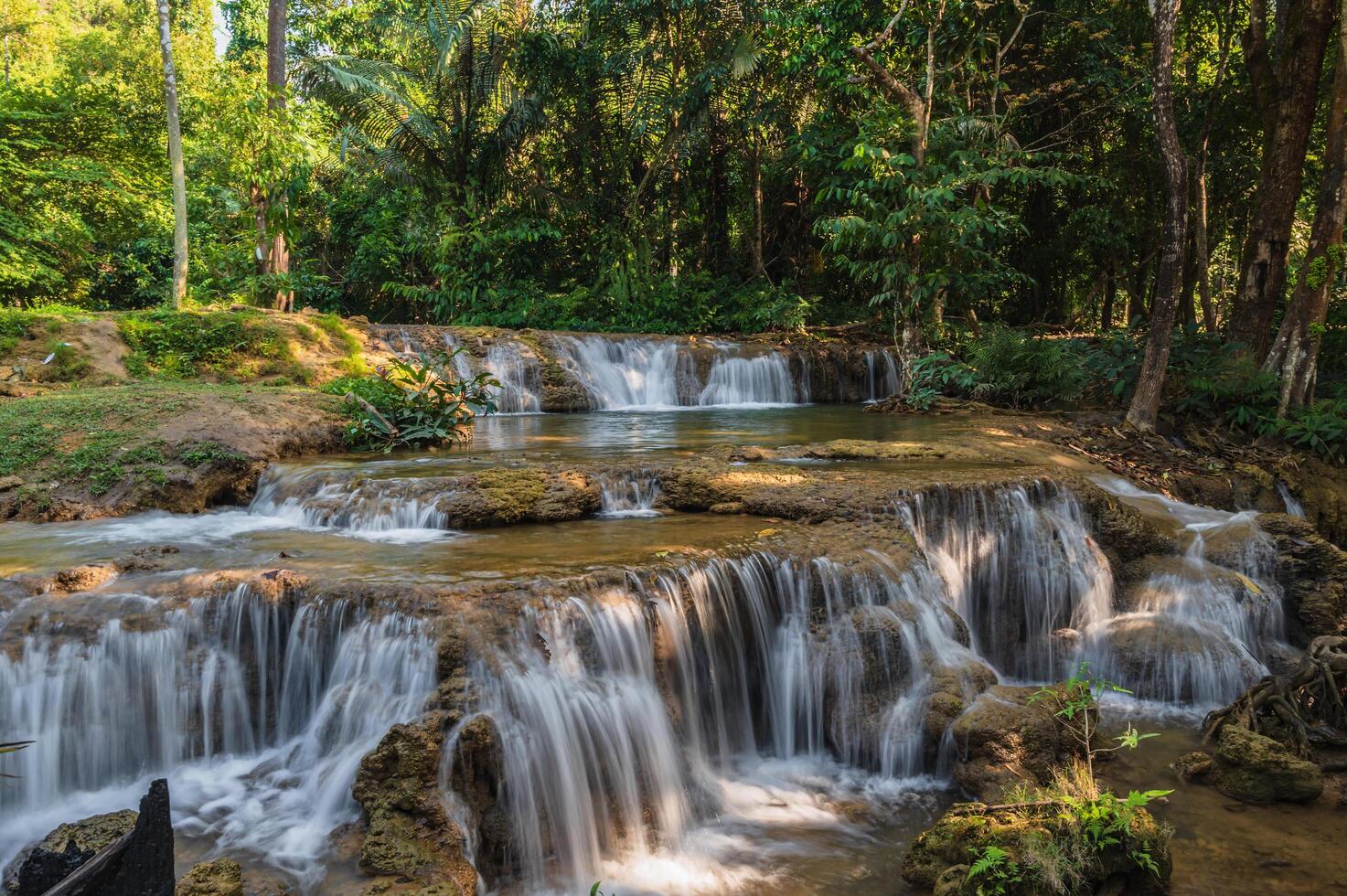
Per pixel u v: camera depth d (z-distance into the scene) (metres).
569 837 5.43
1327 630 8.55
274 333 14.27
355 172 26.53
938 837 5.14
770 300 22.22
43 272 20.14
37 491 8.71
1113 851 5.00
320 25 30.22
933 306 17.23
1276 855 5.40
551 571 6.38
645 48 22.33
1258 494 12.14
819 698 6.78
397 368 13.64
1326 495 12.56
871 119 16.62
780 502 8.40
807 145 20.34
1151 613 8.50
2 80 25.72
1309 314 13.73
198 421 10.10
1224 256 28.11
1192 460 12.66
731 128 24.06
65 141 21.77
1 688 5.59
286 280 17.64
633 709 5.92
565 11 24.66
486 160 23.20
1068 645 8.34
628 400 17.20
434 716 5.19
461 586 6.00
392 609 5.85
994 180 16.03
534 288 22.42
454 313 21.59
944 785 6.26
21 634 5.77
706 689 6.53
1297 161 14.94
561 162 25.44
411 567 6.57
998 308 25.95
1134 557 9.24
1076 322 24.38
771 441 11.74
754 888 5.13
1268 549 9.05
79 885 2.71
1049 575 8.59
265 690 6.15
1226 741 6.29
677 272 24.97
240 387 12.30
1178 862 5.33
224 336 14.07
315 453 10.74
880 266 16.30
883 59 19.19
